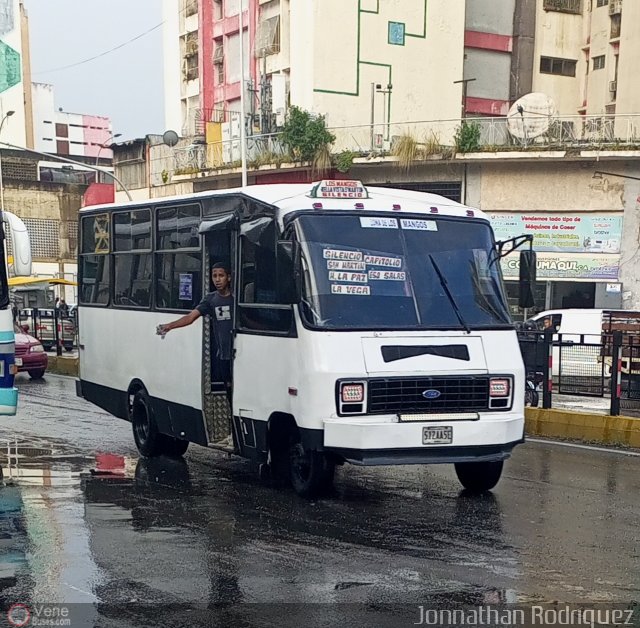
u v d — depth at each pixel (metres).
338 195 8.30
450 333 7.98
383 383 7.62
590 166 28.03
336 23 34.25
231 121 34.59
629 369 13.26
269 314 8.20
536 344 13.65
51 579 5.97
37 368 20.47
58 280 31.34
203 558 6.44
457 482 9.16
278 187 8.84
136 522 7.50
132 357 10.86
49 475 9.57
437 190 29.94
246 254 8.62
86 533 7.15
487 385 7.98
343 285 7.85
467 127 28.64
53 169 57.41
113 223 11.37
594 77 39.94
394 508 7.98
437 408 7.81
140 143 41.34
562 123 28.30
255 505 8.10
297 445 8.29
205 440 9.23
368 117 35.06
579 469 10.00
